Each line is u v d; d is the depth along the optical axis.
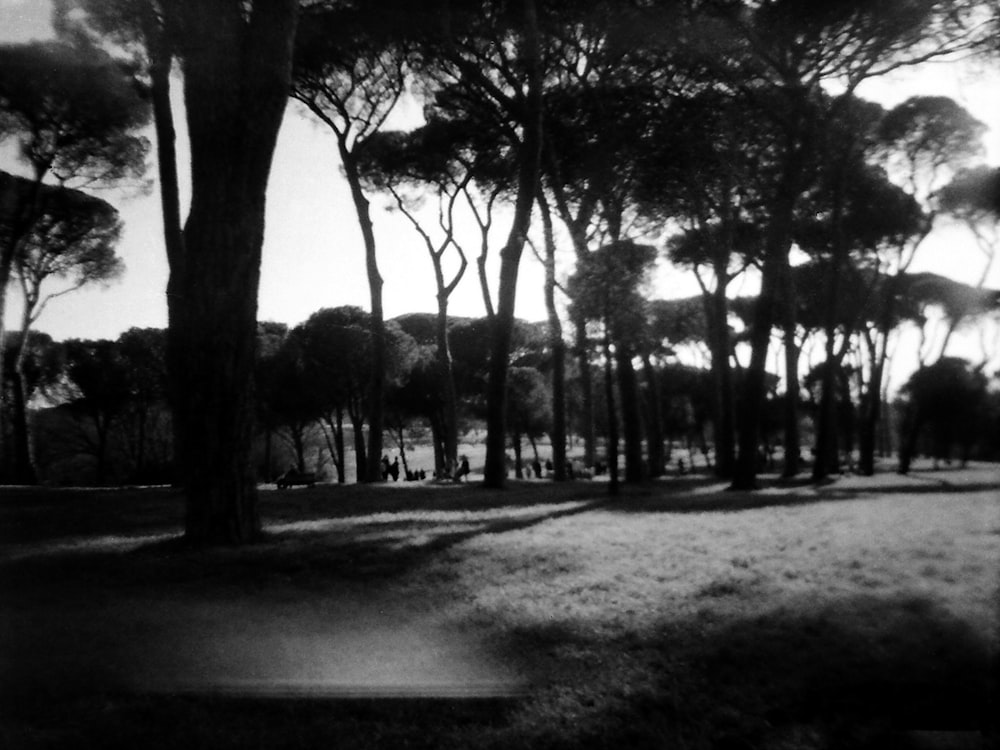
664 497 15.73
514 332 44.09
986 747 3.32
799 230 24.56
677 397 52.81
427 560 7.83
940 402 15.70
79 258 28.22
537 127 19.53
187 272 9.01
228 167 8.88
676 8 18.41
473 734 3.72
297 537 9.61
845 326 28.67
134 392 39.78
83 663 4.71
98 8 17.48
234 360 9.09
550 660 4.62
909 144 22.02
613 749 3.57
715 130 20.19
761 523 9.55
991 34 16.08
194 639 5.18
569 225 20.89
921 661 4.08
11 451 28.78
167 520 12.20
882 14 16.39
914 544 6.88
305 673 4.51
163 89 17.75
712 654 4.46
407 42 22.55
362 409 40.94
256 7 9.05
